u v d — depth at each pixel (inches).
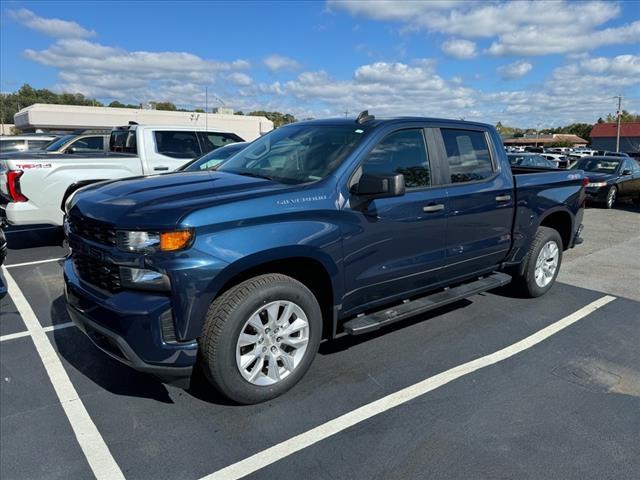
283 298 126.0
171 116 2014.0
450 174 169.2
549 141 3511.3
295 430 119.3
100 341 123.3
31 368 149.7
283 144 164.1
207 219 113.1
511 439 117.1
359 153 143.7
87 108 1932.8
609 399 136.6
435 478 103.4
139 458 108.7
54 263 272.4
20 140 650.2
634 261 302.8
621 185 584.1
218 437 116.1
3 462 107.0
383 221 145.0
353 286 142.0
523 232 200.8
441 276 171.2
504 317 198.1
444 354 162.9
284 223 124.1
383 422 123.2
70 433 117.3
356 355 160.4
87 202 130.6
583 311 207.0
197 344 115.3
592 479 104.0
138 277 112.7
